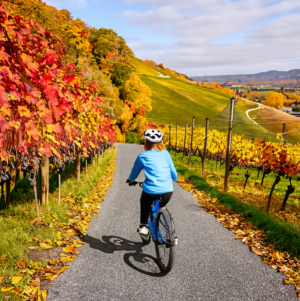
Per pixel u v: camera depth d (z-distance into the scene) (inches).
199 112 3735.2
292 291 135.3
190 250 181.6
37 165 213.6
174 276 147.4
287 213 304.0
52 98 156.8
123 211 267.3
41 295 120.6
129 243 191.0
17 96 116.3
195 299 127.2
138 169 157.8
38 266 145.9
